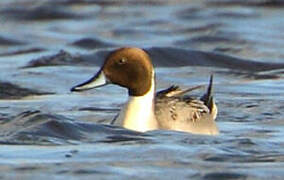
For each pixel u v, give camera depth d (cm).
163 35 2978
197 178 1352
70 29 3112
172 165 1412
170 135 1578
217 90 2053
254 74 2269
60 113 1791
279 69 2383
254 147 1526
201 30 3031
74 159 1443
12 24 3209
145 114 1606
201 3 3506
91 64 2388
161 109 1612
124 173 1368
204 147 1509
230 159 1452
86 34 3020
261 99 1936
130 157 1453
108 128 1609
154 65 2381
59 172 1370
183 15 3316
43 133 1594
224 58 2428
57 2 3444
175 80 2208
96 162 1425
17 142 1558
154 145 1516
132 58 1609
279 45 2738
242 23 3128
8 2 3434
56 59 2423
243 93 2023
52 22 3269
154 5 3512
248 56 2583
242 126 1706
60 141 1565
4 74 2230
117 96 1980
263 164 1424
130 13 3378
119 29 3069
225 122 1745
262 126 1709
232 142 1552
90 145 1534
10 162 1427
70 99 1947
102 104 1891
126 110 1614
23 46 2805
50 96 1994
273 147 1532
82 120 1731
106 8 3456
